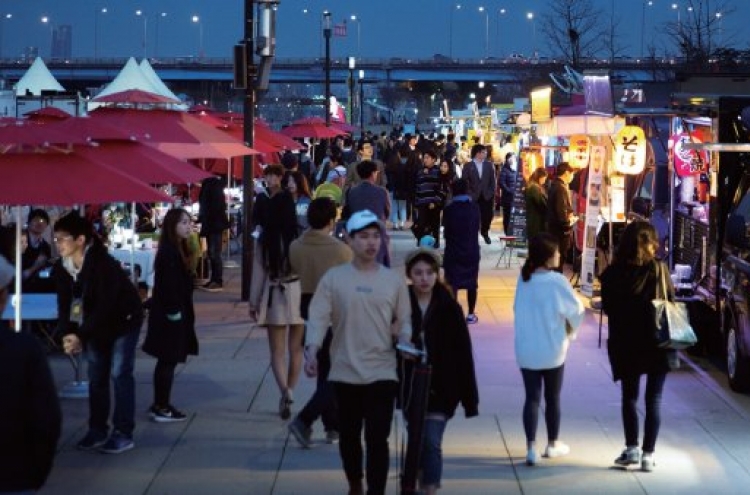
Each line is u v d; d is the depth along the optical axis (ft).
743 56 151.94
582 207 75.61
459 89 595.88
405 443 35.27
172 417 39.14
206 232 71.20
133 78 94.02
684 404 42.27
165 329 38.55
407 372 28.68
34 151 35.42
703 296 50.24
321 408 35.22
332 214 35.81
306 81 538.47
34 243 52.95
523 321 33.99
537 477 32.96
